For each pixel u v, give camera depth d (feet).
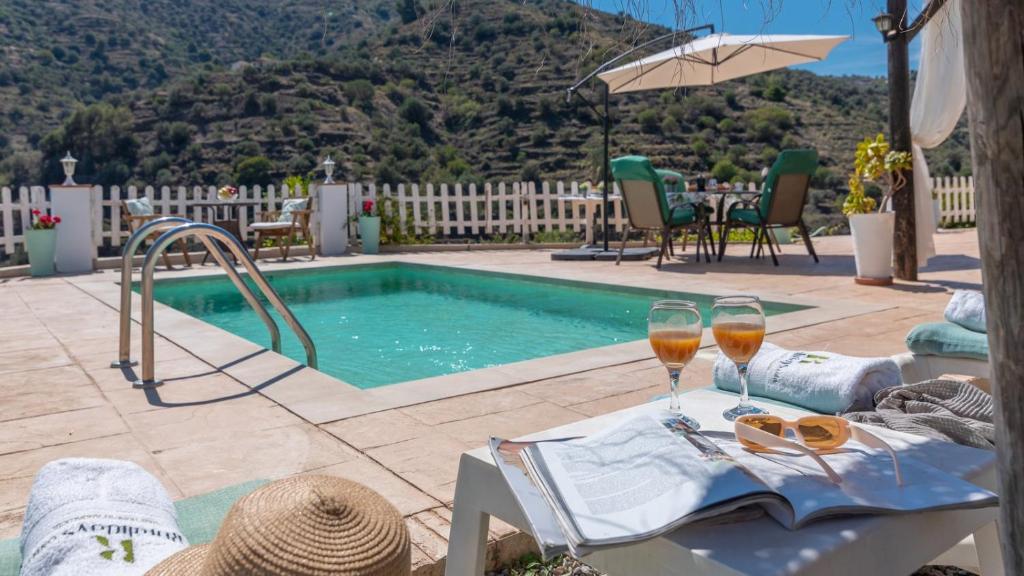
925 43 19.12
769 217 24.31
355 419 8.29
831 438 3.20
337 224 31.81
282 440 7.59
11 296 19.86
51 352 12.42
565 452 3.29
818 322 13.73
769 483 2.85
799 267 23.62
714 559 2.43
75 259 26.25
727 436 3.48
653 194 23.84
